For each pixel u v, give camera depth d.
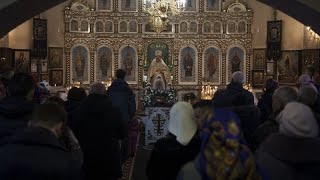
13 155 3.64
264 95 7.86
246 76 23.59
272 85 7.79
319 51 19.38
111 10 23.47
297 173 3.84
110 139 5.90
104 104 5.91
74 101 6.80
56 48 22.50
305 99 5.77
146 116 13.84
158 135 13.79
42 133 3.74
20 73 4.89
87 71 23.39
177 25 23.56
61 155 3.70
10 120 4.64
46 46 21.61
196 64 23.67
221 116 3.63
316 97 5.84
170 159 4.50
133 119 11.96
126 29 23.55
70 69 23.17
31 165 3.61
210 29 23.70
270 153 3.98
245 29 23.53
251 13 23.38
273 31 22.09
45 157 3.65
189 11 23.61
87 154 5.80
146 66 23.34
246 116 6.66
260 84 23.00
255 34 23.36
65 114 3.98
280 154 3.89
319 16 14.01
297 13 15.23
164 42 23.59
